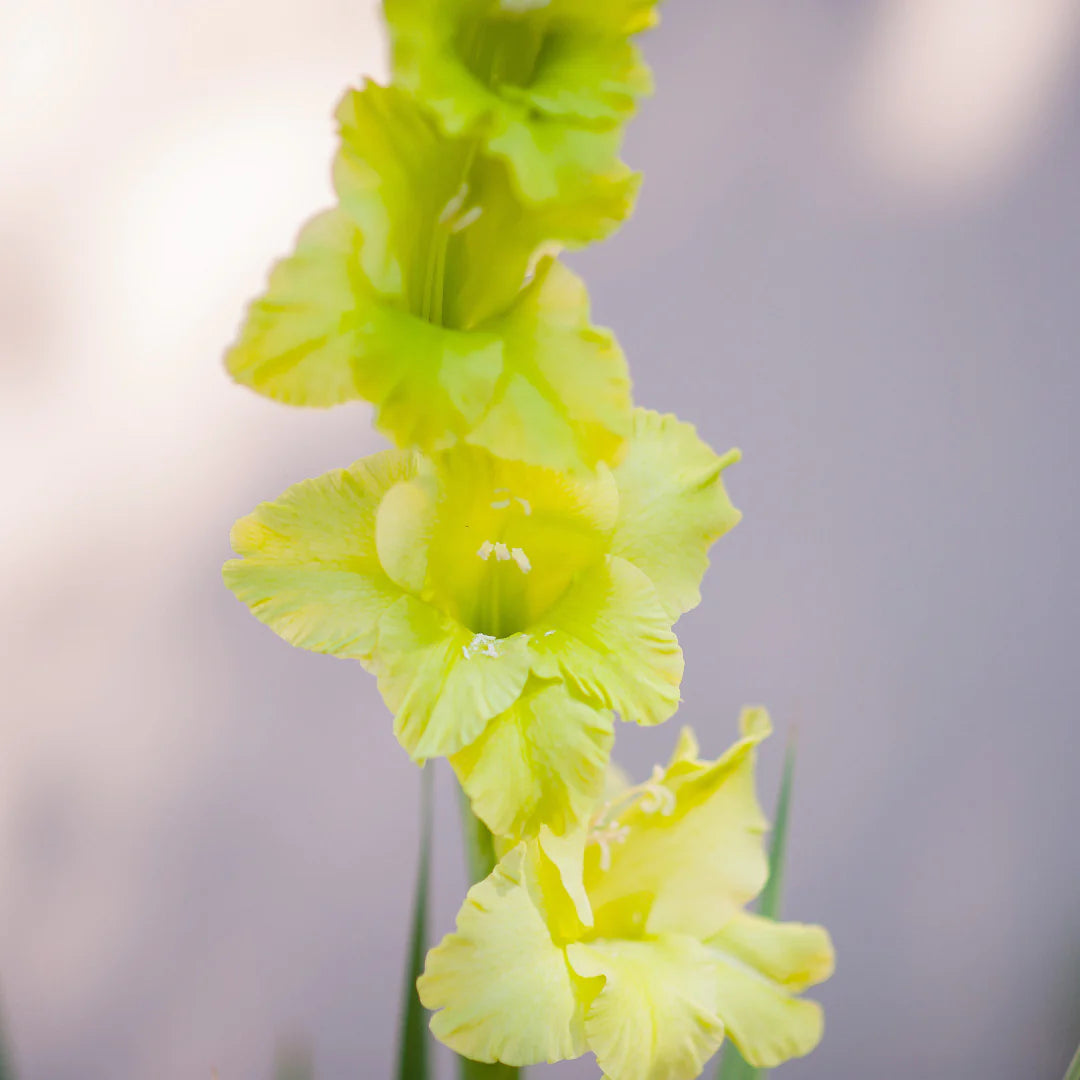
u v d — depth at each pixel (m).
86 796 1.29
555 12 0.69
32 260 1.27
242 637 1.31
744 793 0.77
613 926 0.75
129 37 1.26
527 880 0.72
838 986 1.37
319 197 1.28
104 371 1.28
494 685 0.70
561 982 0.71
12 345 1.27
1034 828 1.40
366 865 1.32
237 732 1.31
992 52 1.30
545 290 0.70
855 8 1.28
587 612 0.72
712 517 0.74
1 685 1.28
